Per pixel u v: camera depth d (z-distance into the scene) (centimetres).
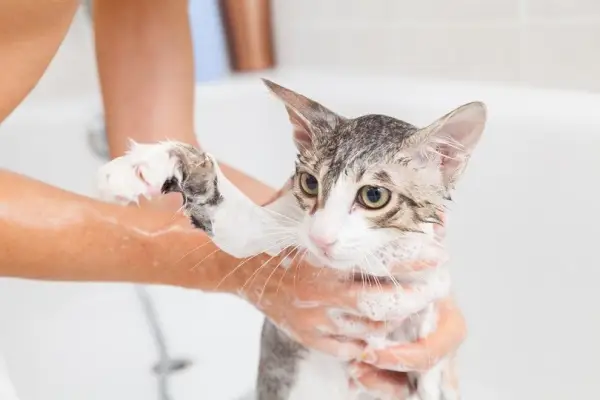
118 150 89
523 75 127
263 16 165
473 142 62
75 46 149
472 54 134
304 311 66
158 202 74
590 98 106
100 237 62
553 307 105
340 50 157
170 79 91
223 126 149
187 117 93
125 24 90
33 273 62
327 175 65
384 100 127
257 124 147
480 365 114
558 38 121
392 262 65
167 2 91
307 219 65
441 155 64
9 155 135
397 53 146
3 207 59
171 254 64
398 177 63
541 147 105
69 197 62
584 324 101
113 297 140
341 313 66
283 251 65
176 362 132
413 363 69
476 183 112
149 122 90
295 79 146
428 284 67
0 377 67
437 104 120
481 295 113
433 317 71
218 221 61
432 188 65
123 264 64
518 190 108
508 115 109
